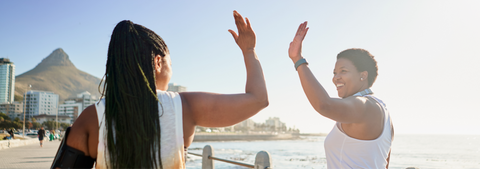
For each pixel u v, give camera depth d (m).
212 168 4.56
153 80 1.03
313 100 1.46
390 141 1.76
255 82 1.11
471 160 40.97
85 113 1.00
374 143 1.61
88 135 0.99
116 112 0.95
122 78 0.97
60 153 0.97
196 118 1.08
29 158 14.28
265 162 3.22
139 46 1.03
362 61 1.83
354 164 1.61
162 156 0.96
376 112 1.60
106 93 0.99
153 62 1.06
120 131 0.93
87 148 0.99
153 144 0.95
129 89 0.97
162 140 0.97
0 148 21.34
